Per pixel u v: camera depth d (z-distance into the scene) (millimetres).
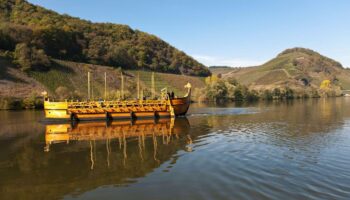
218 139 37000
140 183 21266
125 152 31156
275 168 23625
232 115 70750
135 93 144000
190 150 31031
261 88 198375
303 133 40531
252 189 19266
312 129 44281
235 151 29812
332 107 96625
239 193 18672
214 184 20406
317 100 161750
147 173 23547
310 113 73125
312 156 27203
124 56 198000
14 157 30219
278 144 32969
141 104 63344
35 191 20391
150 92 145875
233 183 20453
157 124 54281
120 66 191125
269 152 29062
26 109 102062
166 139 38156
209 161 26297
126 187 20594
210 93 156250
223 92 160625
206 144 34000
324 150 29578
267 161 25750
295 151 29328
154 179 22000
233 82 186375
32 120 65250
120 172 24062
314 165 24266
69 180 22438
